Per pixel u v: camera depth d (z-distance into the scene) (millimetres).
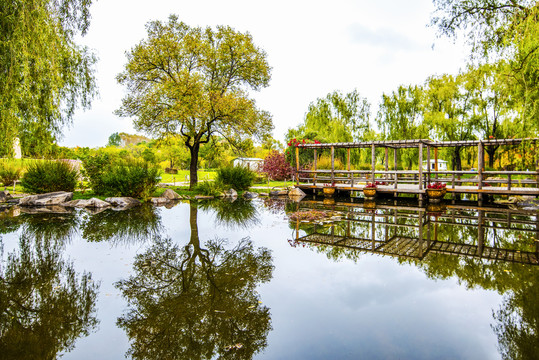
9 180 17000
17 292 4070
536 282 4266
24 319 3381
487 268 4875
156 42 15305
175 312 3514
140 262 5309
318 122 27391
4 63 6082
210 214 10578
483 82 20766
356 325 3199
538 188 11633
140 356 2695
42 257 5559
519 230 7734
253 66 17781
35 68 6664
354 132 27281
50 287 4230
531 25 6996
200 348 2816
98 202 12062
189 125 16203
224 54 17234
